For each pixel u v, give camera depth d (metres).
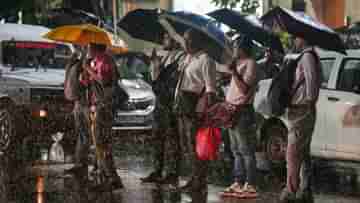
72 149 16.45
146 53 19.80
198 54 12.49
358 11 31.70
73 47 18.19
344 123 13.68
